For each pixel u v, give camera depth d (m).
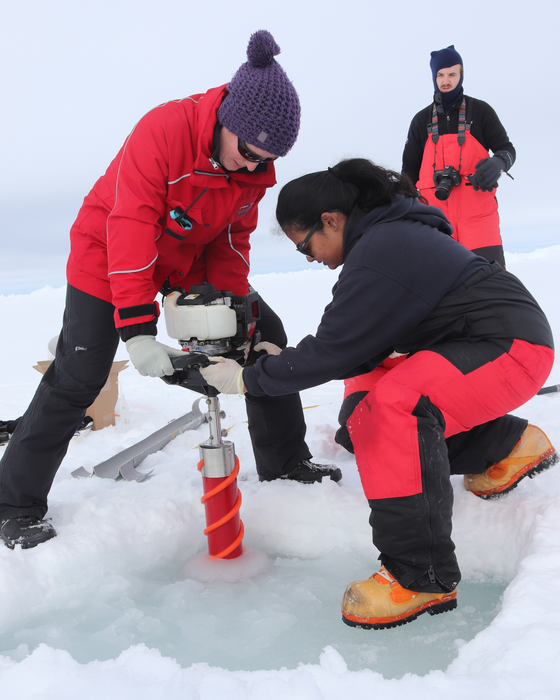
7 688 1.03
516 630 1.03
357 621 1.31
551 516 1.49
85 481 2.39
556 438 2.32
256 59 1.42
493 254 3.37
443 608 1.37
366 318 1.36
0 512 1.73
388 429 1.32
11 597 1.47
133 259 1.47
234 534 1.65
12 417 3.70
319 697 0.94
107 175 1.64
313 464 2.17
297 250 1.59
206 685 0.99
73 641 1.35
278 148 1.46
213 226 1.74
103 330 1.68
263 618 1.38
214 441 1.61
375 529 1.36
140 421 3.46
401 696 0.94
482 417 1.41
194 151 1.55
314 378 1.42
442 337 1.42
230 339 1.57
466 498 1.77
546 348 1.40
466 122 3.23
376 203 1.47
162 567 1.75
